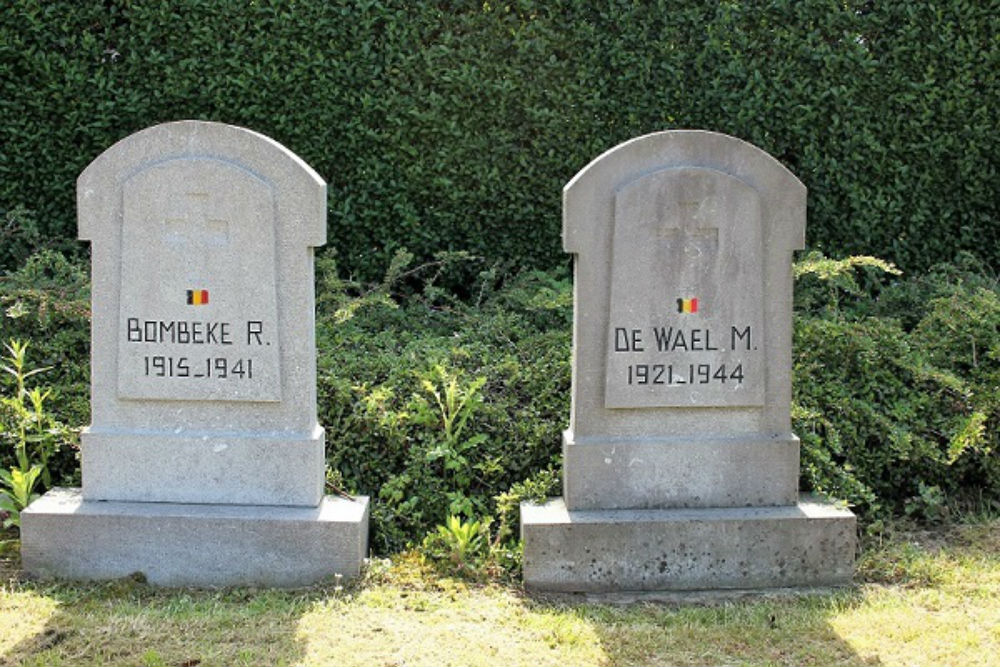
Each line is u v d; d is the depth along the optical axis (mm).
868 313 7227
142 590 4984
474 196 7664
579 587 5094
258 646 4422
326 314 7082
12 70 7434
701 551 5102
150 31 7406
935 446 5895
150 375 5164
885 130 7488
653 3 7387
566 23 7430
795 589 5109
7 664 4230
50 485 5812
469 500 5613
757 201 5109
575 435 5254
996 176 7543
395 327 7219
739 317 5188
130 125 7543
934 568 5219
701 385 5219
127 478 5211
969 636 4562
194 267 5098
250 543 5039
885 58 7402
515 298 7250
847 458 5965
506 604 4898
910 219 7602
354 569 5062
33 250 7434
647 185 5070
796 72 7438
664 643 4527
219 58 7434
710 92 7434
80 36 7477
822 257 6668
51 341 6461
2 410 5785
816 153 7496
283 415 5199
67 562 5066
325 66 7438
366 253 7781
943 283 7078
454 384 5852
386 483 5688
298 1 7375
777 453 5262
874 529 5621
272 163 5031
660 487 5262
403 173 7652
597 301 5164
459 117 7543
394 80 7484
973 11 7309
